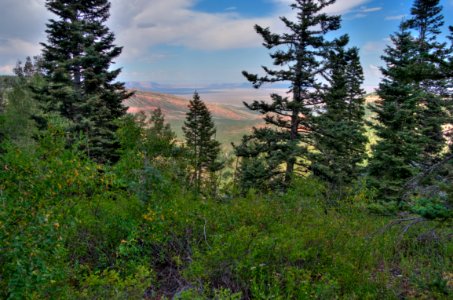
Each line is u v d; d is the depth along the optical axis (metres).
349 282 5.62
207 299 5.10
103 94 22.22
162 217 7.17
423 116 17.31
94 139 19.36
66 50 21.80
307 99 19.12
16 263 3.43
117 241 7.27
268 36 18.30
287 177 17.94
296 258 5.71
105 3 23.81
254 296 5.42
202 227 7.72
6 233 3.69
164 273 6.78
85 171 6.76
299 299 5.05
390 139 16.98
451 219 4.57
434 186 5.18
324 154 17.84
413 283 5.97
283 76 18.36
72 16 21.59
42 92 21.81
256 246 5.89
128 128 10.41
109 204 7.77
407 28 20.61
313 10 18.28
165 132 11.59
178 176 10.88
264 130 19.77
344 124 18.72
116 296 4.61
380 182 15.84
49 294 4.00
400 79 4.76
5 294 3.46
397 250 7.46
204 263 5.68
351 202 9.55
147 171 7.63
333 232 6.90
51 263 4.18
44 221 4.03
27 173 5.95
